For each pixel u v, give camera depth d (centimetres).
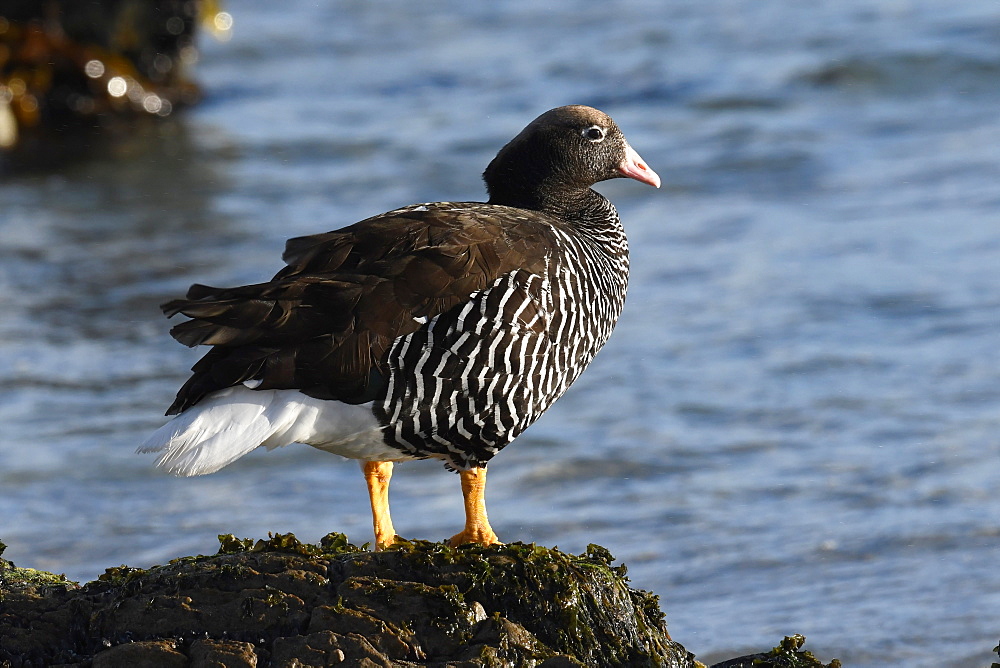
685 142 2411
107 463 1390
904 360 1539
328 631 728
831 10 3133
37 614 765
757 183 2202
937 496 1243
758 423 1430
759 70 2752
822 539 1180
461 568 765
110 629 751
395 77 3014
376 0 3781
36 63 2683
